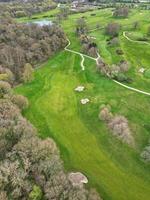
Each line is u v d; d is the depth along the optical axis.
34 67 118.62
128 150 71.88
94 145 74.38
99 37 148.12
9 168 52.25
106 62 116.50
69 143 75.31
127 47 129.88
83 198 50.81
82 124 82.44
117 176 65.12
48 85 104.88
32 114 87.94
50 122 83.94
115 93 95.38
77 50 134.00
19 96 90.06
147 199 59.78
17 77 108.38
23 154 56.09
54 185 51.66
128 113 85.25
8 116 71.69
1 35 125.50
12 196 49.25
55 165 56.09
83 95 96.38
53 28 143.38
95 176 65.06
